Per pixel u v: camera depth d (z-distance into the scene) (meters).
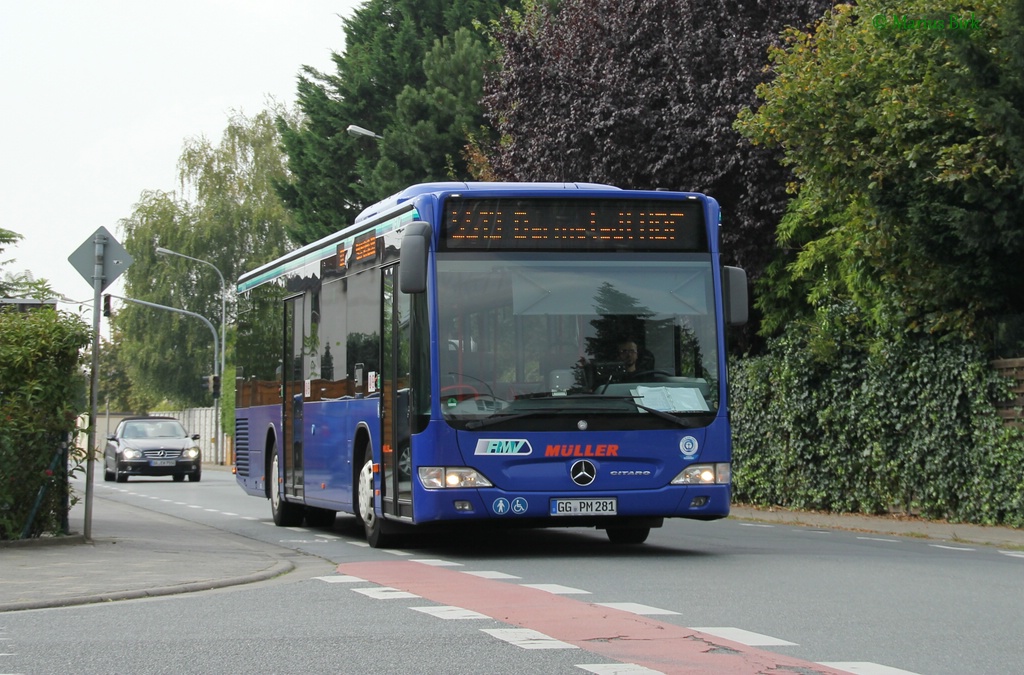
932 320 24.78
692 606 12.30
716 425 17.25
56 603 12.83
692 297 17.42
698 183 33.75
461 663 9.32
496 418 16.73
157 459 49.69
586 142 34.62
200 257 88.62
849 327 27.70
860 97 24.53
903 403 25.77
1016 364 23.31
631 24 34.84
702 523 25.97
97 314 19.22
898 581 14.41
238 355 28.45
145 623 11.50
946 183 22.88
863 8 25.31
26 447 18.58
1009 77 21.91
